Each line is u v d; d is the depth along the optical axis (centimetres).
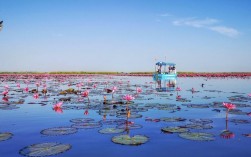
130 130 838
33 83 3488
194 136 758
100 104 1462
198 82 4156
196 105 1436
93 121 983
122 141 705
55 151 605
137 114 1144
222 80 4934
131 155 598
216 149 646
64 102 1550
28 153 591
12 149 635
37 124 936
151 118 1050
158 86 3117
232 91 2420
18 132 814
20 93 2078
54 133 792
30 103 1500
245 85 3347
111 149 642
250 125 923
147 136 761
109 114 1143
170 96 1958
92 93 2095
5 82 3694
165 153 615
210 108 1343
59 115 1117
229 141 718
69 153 609
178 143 696
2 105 1407
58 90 2345
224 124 943
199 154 609
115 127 882
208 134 786
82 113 1171
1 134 779
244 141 719
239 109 1302
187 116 1110
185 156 593
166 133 802
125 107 1355
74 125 909
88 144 682
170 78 5206
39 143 677
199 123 955
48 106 1387
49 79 4919
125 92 2205
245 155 605
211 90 2545
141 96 1931
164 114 1155
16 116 1098
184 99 1756
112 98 1681
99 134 785
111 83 3547
